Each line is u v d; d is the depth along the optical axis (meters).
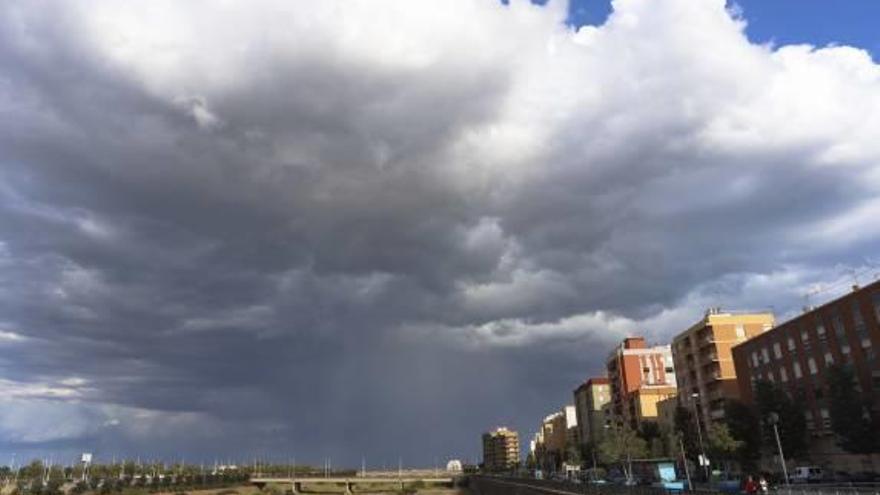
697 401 141.38
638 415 169.25
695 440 119.00
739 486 71.00
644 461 110.31
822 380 102.38
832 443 99.81
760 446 104.75
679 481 92.75
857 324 95.44
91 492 122.75
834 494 49.19
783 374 112.31
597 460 157.75
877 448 84.75
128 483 138.12
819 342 103.25
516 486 110.88
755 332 136.38
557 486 85.38
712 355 135.50
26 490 116.31
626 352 185.25
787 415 100.50
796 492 51.72
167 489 143.25
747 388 123.44
